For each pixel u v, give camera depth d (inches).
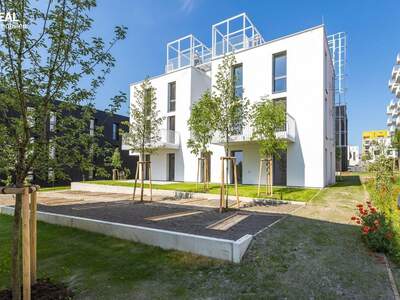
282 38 637.9
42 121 121.0
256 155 650.2
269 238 212.5
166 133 783.7
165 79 848.3
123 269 167.5
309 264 166.9
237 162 685.3
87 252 197.3
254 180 650.2
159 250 196.2
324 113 596.7
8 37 109.7
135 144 452.1
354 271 156.9
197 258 179.3
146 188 566.3
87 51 128.7
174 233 197.8
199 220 278.7
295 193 465.4
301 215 303.6
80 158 131.0
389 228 192.9
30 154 118.3
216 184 657.0
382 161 379.2
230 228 240.2
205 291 140.0
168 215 311.7
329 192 489.7
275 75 653.9
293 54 621.0
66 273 162.7
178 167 800.9
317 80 588.7
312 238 214.5
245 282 147.9
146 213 327.0
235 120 359.3
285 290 138.6
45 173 125.3
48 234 245.1
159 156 847.1
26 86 116.9
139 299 133.0
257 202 407.2
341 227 249.4
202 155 610.2
